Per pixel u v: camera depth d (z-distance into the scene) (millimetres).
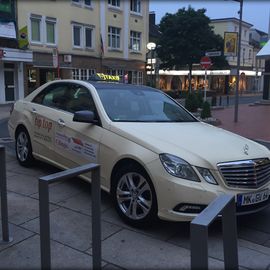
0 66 25000
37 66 27484
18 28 25906
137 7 37844
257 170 4426
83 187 5773
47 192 2648
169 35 43938
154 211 4254
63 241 4055
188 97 19453
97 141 4984
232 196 2475
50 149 5992
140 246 4031
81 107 5590
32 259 3678
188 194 4023
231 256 2500
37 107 6504
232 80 57938
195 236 2068
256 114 20203
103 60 33781
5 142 9445
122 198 4598
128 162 4551
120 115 5234
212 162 4180
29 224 4445
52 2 28422
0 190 3895
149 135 4621
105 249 3945
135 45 38094
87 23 31859
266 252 4035
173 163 4145
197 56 43312
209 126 5672
